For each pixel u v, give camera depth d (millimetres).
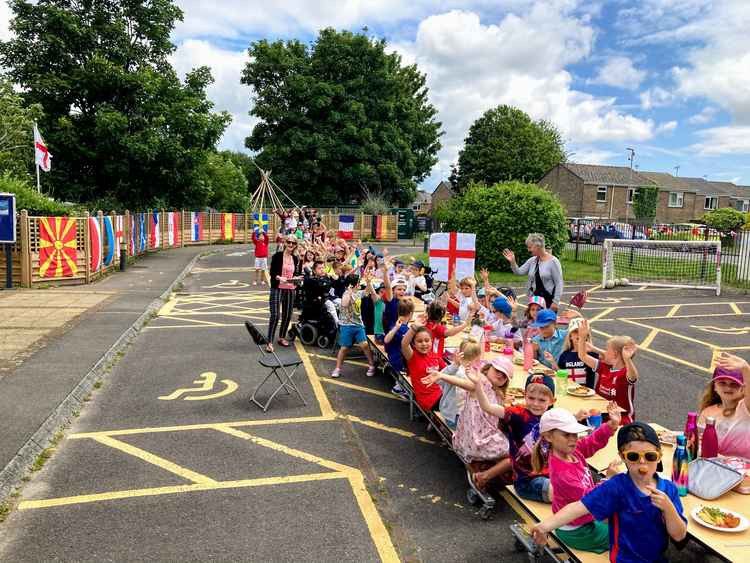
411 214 44875
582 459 3721
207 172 38969
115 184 29844
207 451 5898
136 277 18781
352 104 45281
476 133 68375
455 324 8516
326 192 46594
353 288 8703
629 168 59688
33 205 17328
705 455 4195
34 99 26625
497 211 20844
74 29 26562
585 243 36000
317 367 9125
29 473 5312
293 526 4523
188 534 4379
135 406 7180
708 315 14297
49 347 9367
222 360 9352
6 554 4062
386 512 4777
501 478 4668
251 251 31875
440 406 5660
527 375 6113
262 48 46500
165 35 30516
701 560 3914
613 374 5480
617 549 3178
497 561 4094
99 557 4055
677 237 35031
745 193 66250
